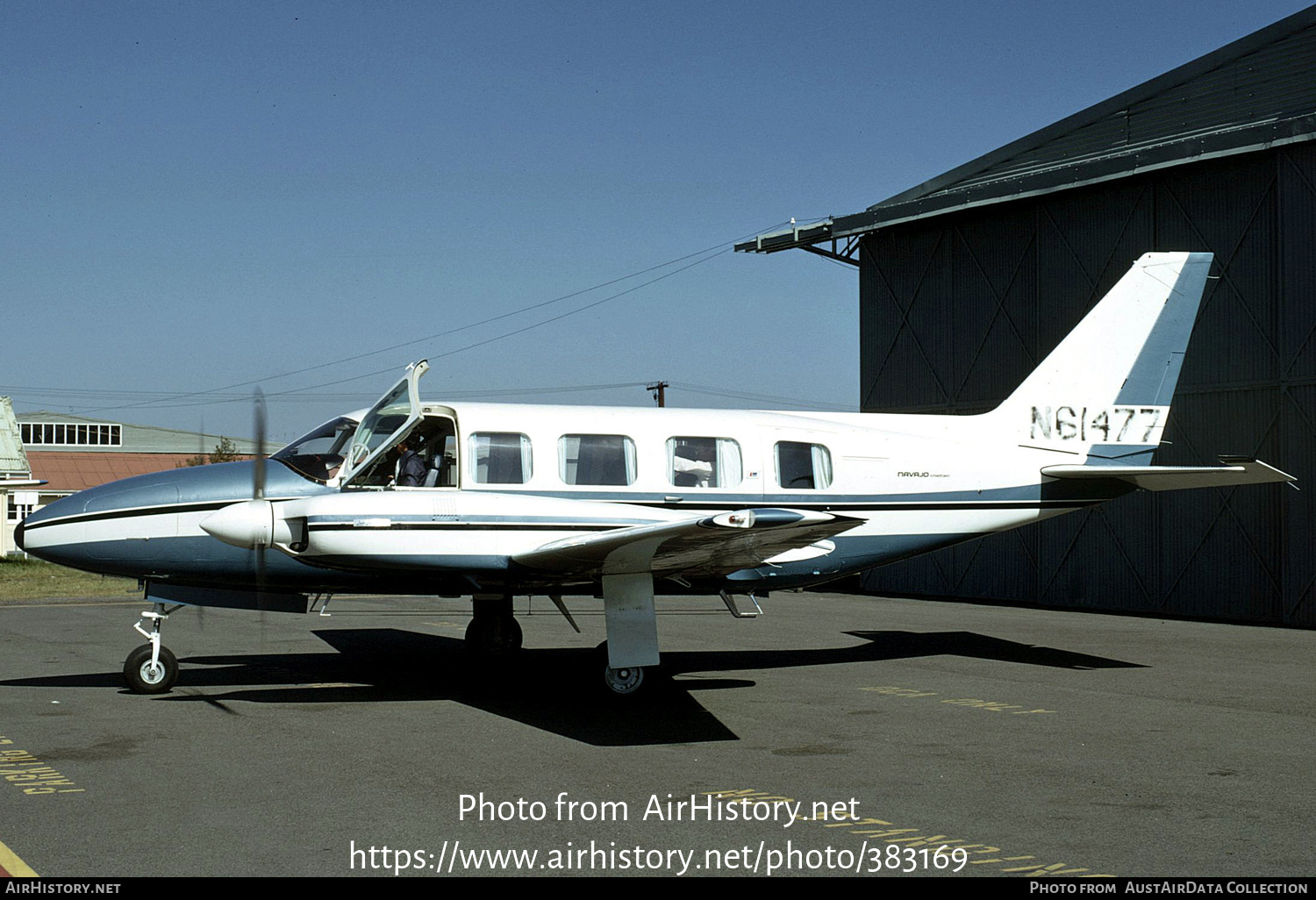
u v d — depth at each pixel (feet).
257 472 30.14
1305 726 26.55
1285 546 53.42
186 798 19.22
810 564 35.53
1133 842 17.08
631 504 33.19
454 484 32.17
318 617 55.16
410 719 26.91
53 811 18.34
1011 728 26.22
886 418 37.99
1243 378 55.98
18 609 60.08
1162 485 38.52
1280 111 55.93
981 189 67.87
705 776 21.22
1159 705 29.50
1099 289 62.54
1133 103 62.90
